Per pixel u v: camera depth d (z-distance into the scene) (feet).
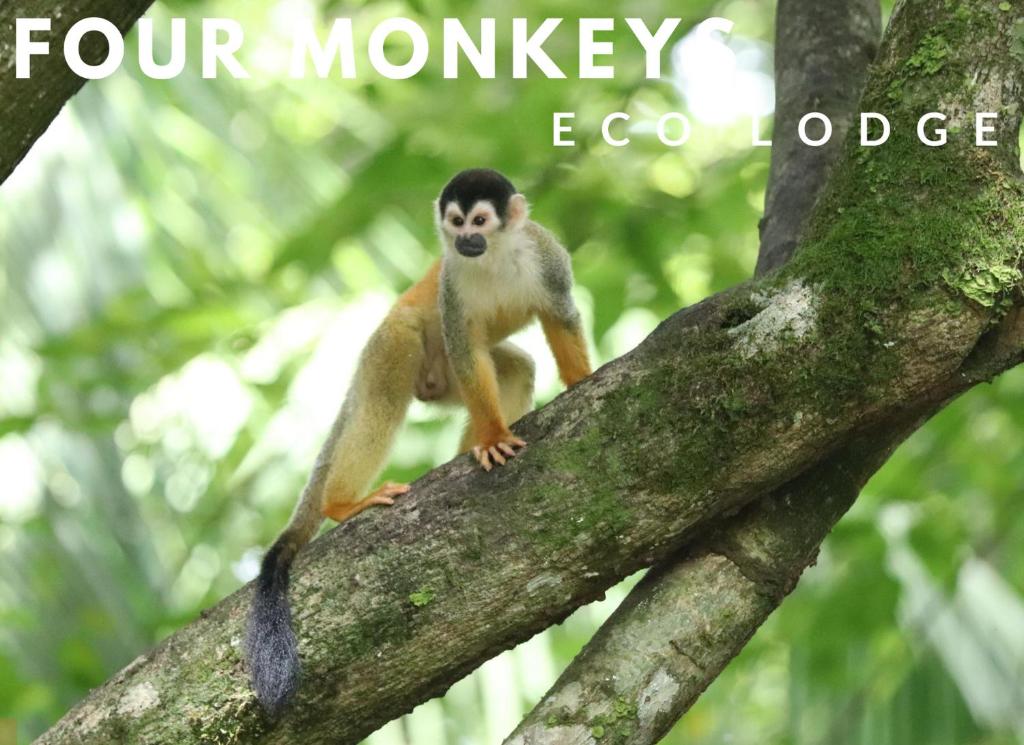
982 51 22.58
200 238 50.93
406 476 39.60
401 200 40.88
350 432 30.94
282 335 45.16
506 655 45.29
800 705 43.09
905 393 21.66
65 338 43.55
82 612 43.47
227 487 45.85
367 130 58.54
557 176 41.65
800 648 38.11
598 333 40.86
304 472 45.14
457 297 30.37
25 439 45.78
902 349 21.34
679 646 21.81
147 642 43.88
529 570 21.95
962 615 43.42
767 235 27.45
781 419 21.63
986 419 42.16
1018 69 22.54
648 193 42.22
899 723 42.93
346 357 45.14
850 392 21.54
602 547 21.98
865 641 36.17
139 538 46.37
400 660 21.84
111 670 43.39
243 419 47.29
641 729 21.30
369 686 21.88
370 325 45.55
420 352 31.91
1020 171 22.21
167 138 51.37
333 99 57.98
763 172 41.52
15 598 43.62
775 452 21.77
